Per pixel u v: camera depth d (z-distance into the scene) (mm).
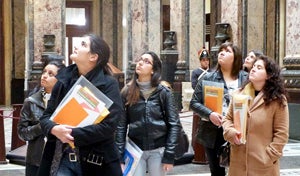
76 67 3584
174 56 16797
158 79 4648
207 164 7715
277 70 4082
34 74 15320
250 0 12398
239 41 12391
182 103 16312
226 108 5094
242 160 4090
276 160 4086
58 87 3512
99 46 3477
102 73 3510
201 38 16953
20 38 20656
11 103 20578
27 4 15672
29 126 4516
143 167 4648
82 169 3414
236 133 4031
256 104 4082
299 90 9758
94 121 3334
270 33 18328
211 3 22172
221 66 5285
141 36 17922
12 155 7828
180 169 7383
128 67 18438
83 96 3352
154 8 17922
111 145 3475
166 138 4660
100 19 23562
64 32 15734
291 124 9844
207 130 5191
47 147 3514
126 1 18703
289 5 10289
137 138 4641
